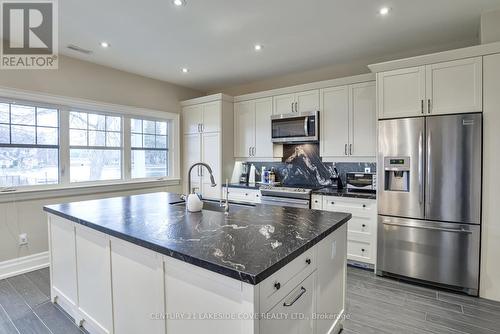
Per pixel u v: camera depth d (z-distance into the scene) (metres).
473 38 3.02
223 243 1.36
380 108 2.92
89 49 3.28
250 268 1.06
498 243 2.42
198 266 1.17
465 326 2.09
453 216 2.57
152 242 1.38
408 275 2.81
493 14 2.45
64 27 2.74
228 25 2.71
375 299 2.49
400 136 2.79
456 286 2.59
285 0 2.28
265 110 4.25
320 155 3.76
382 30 2.83
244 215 2.01
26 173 3.23
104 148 3.97
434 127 2.62
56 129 3.47
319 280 1.63
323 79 4.02
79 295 2.08
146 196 2.99
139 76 4.28
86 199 3.71
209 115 4.52
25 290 2.67
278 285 1.20
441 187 2.61
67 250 2.18
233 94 5.00
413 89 2.74
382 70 2.90
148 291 1.49
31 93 3.16
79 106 3.62
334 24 2.69
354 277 2.96
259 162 4.73
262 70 4.08
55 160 3.47
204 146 4.60
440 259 2.64
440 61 2.61
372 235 3.11
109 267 1.75
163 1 2.29
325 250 1.71
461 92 2.52
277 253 1.22
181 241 1.39
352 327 2.07
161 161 4.74
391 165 2.85
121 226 1.69
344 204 3.29
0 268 2.98
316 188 3.77
